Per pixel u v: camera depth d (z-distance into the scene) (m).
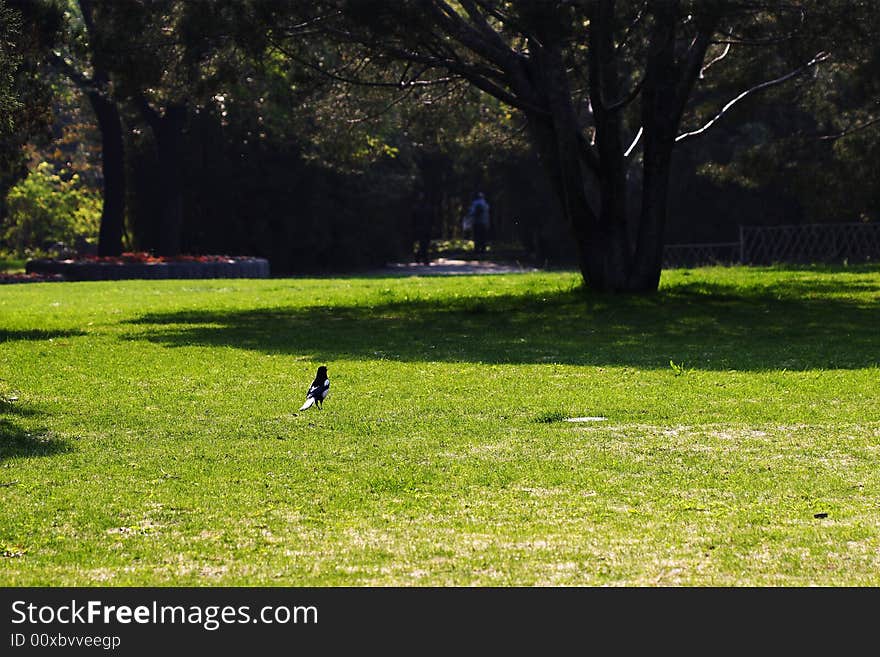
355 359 29.41
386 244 106.44
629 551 12.58
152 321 40.31
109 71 43.47
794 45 42.53
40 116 41.41
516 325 37.81
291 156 96.00
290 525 13.84
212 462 17.41
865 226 76.06
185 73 44.88
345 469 16.77
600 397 22.98
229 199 96.94
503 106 62.16
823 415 20.56
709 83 53.28
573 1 38.94
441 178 132.25
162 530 13.72
